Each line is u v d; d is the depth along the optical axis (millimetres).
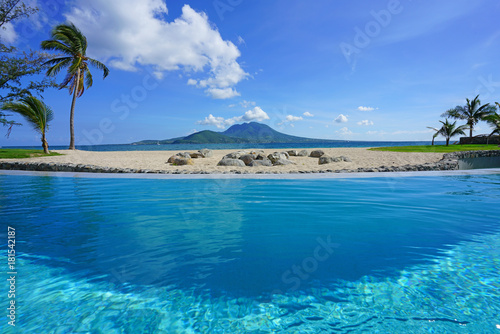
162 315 1981
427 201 5625
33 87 11414
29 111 17312
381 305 2076
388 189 6859
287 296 2211
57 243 3381
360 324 1859
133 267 2734
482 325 1825
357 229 3891
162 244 3354
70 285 2395
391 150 21812
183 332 1794
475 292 2236
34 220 4395
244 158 13570
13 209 5121
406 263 2781
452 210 4934
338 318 1931
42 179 8758
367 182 7773
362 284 2387
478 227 3943
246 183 7734
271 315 1972
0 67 10234
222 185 7457
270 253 3066
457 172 9312
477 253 3014
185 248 3227
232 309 2057
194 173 9680
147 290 2314
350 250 3137
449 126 28688
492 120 27750
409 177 8562
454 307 2037
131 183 7910
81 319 1932
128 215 4699
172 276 2549
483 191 6625
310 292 2266
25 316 1962
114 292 2285
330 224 4145
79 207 5266
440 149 21047
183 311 2020
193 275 2564
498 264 2736
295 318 1934
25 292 2281
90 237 3598
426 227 3961
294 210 4984
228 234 3709
